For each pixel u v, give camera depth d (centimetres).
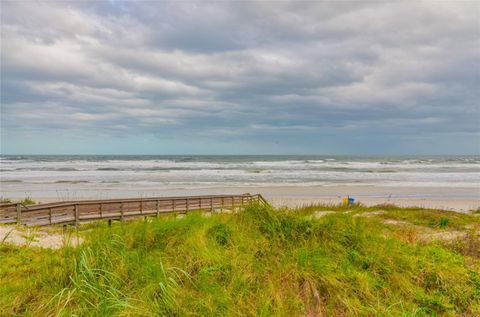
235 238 613
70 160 9175
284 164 7919
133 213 1549
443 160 10588
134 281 464
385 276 548
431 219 1405
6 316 399
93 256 508
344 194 3344
